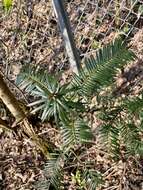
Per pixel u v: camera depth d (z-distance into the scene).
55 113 1.71
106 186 2.55
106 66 1.86
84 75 1.87
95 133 2.31
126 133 1.85
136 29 2.97
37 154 2.84
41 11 3.30
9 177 2.87
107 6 3.09
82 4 3.18
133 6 2.93
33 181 2.79
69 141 1.77
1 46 3.36
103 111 1.92
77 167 2.59
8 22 3.43
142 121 1.85
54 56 3.17
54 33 3.22
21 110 2.46
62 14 2.34
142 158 2.53
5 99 2.30
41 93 1.75
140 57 2.84
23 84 1.85
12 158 2.90
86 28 3.12
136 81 2.77
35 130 2.73
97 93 1.90
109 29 3.06
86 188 2.58
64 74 3.04
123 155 2.54
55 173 2.00
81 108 1.81
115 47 1.89
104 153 2.59
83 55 3.05
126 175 2.53
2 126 2.64
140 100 1.85
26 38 3.33
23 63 3.28
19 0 3.35
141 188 2.48
